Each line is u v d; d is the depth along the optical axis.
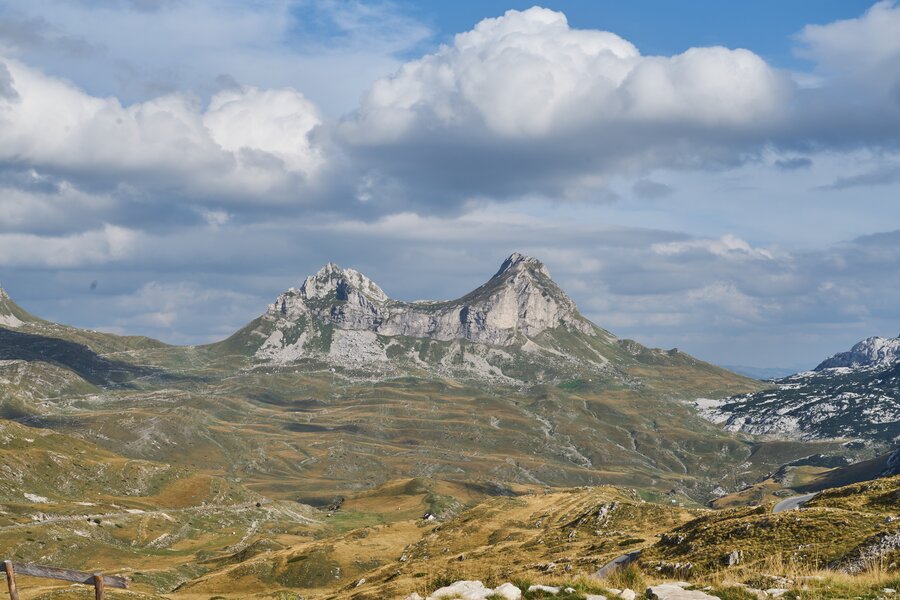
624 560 104.38
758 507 118.25
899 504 89.38
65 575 22.64
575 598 29.47
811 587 32.09
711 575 41.16
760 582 35.84
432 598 29.73
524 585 31.84
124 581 23.23
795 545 80.19
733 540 88.94
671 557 93.62
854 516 85.62
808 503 107.19
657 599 30.95
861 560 66.62
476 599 29.19
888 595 29.62
